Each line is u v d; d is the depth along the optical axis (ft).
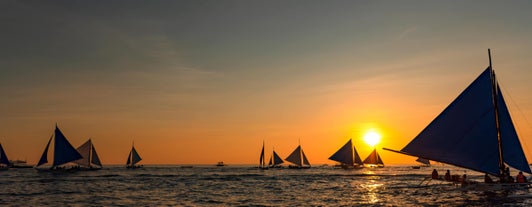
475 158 138.10
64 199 158.92
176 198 164.25
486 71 138.41
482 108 138.00
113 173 393.91
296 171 501.15
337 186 218.38
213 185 234.58
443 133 140.26
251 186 227.20
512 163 134.51
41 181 261.85
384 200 144.25
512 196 141.59
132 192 188.75
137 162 610.24
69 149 344.69
